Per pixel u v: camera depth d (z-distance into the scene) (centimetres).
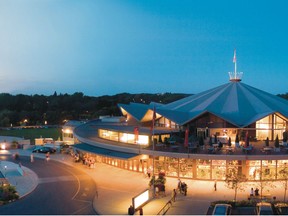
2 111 18912
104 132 7131
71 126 9925
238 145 5400
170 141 5641
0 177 5066
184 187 4531
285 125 6306
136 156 5509
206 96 7219
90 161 6256
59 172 6016
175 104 7694
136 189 4869
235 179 4344
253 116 6256
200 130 6344
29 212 3962
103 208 4081
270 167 5084
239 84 7331
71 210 4031
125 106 8038
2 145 8706
